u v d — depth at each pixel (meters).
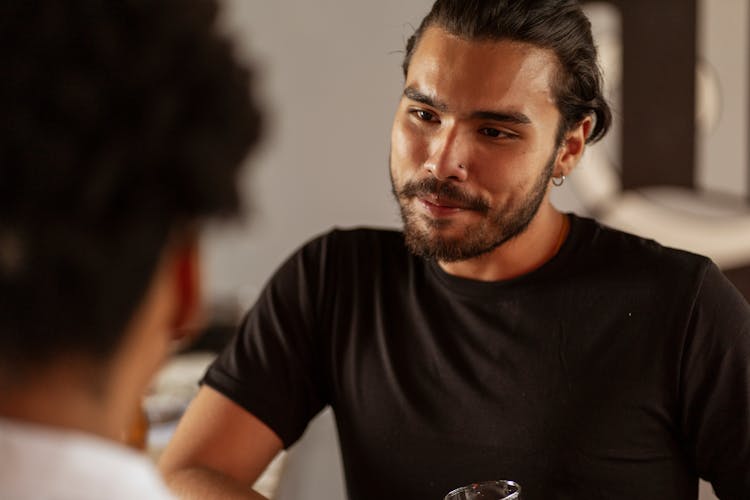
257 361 1.18
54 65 0.37
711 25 2.78
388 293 1.18
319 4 2.80
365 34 2.82
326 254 1.22
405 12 2.81
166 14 0.39
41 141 0.36
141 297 0.41
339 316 1.19
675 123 2.84
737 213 2.88
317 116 2.86
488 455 1.08
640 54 2.79
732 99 2.82
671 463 1.08
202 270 0.47
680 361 1.06
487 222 1.02
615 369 1.07
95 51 0.37
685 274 1.08
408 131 1.03
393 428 1.13
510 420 1.08
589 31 1.07
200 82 0.40
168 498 0.44
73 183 0.37
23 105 0.36
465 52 0.98
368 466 1.15
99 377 0.40
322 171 2.88
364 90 2.84
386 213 2.90
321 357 1.21
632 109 2.82
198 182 0.40
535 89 1.00
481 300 1.11
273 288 1.23
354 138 2.87
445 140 1.00
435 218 1.02
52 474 0.38
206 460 1.12
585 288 1.09
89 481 0.39
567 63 1.03
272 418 1.16
